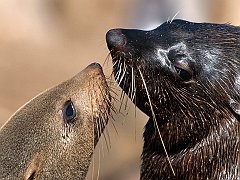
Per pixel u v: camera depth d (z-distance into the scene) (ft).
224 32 53.26
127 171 89.61
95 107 55.62
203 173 53.72
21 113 55.31
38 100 55.83
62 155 55.01
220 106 52.80
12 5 109.29
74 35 110.32
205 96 52.80
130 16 110.83
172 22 54.54
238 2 110.63
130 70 52.95
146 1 109.50
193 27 53.62
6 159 53.26
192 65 52.39
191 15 108.68
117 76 53.52
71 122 55.16
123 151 89.04
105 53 107.45
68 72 104.32
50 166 54.75
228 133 53.01
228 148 53.01
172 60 52.47
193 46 52.65
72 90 55.57
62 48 107.65
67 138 55.11
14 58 103.76
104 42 109.09
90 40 109.70
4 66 102.32
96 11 116.16
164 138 54.85
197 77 52.54
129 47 52.75
